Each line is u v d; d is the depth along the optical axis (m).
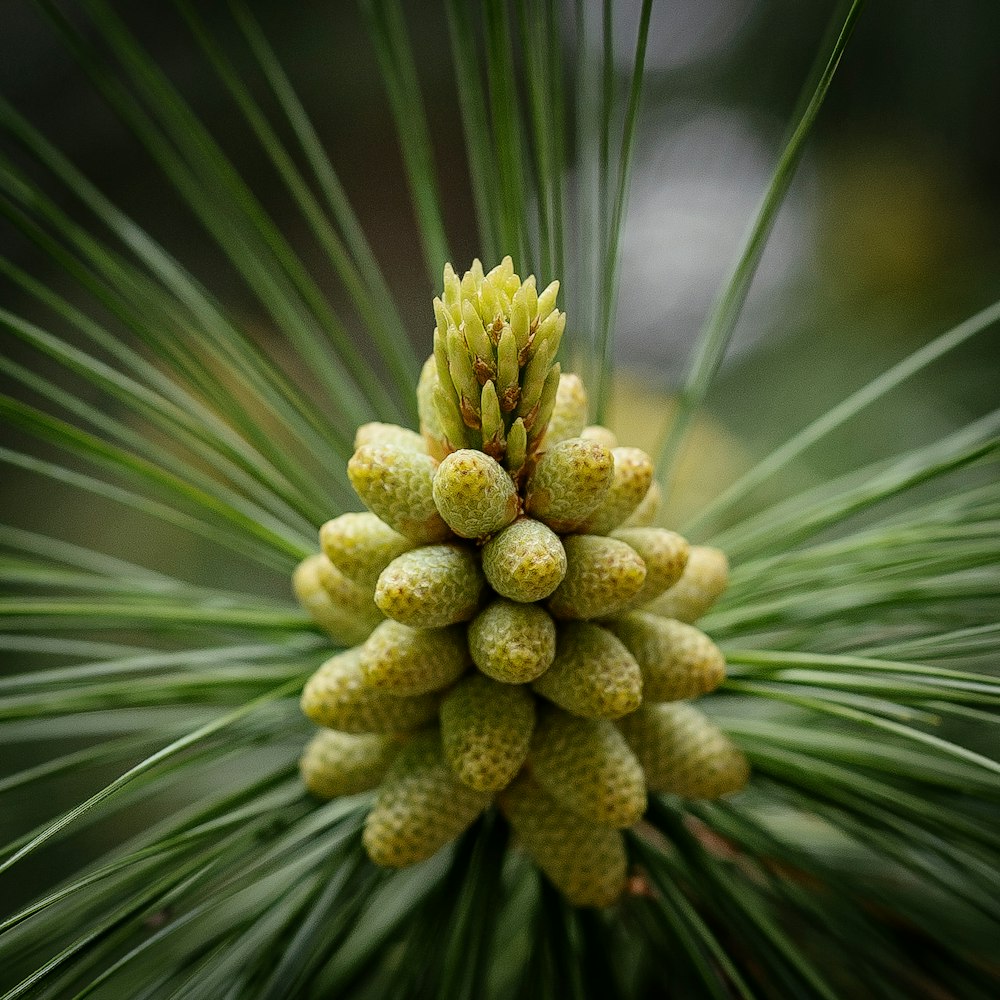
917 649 0.32
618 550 0.30
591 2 0.61
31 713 0.32
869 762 0.32
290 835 0.32
